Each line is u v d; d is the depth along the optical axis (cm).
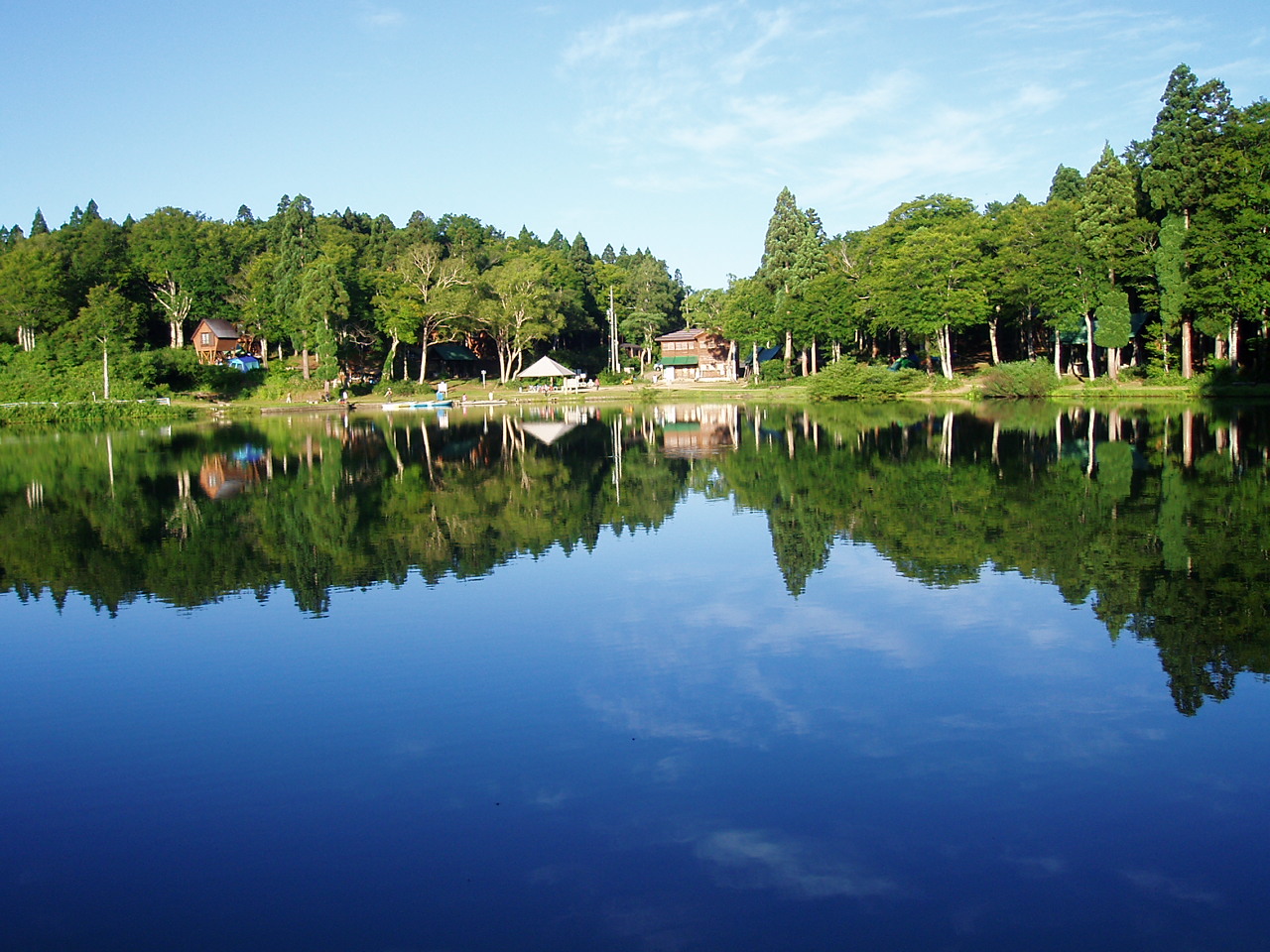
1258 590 1592
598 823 900
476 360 12112
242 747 1099
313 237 12500
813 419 5928
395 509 2748
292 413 8375
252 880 831
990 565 1831
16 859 880
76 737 1145
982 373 8025
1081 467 3127
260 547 2220
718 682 1252
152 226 11856
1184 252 6191
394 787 985
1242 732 1058
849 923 743
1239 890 775
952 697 1178
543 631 1496
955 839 858
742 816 905
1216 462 3122
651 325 13438
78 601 1767
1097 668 1261
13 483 3597
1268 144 5728
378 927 755
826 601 1623
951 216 9206
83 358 9100
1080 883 790
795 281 9706
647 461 3888
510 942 730
